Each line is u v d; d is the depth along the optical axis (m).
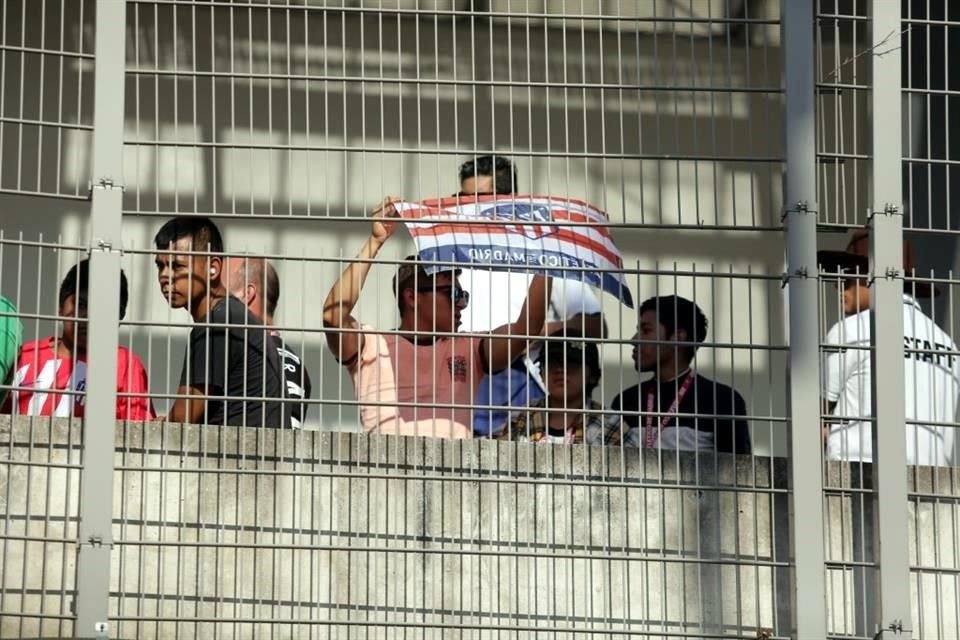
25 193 26.77
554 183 33.97
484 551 26.83
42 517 27.05
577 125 34.28
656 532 27.88
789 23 28.20
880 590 26.91
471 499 27.77
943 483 28.42
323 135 34.16
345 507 27.53
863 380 29.12
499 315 30.64
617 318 31.89
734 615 27.70
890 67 28.31
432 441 27.88
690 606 27.70
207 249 30.28
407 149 27.36
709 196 34.09
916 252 34.59
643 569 27.77
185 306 30.50
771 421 27.34
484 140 34.22
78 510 26.75
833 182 33.88
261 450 27.56
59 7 34.22
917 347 28.39
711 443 29.59
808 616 26.77
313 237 33.72
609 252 31.38
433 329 30.17
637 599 27.70
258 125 34.09
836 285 30.88
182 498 27.31
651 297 30.69
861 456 27.42
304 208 33.75
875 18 28.44
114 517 27.17
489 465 27.88
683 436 29.59
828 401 29.41
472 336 27.14
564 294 28.39
